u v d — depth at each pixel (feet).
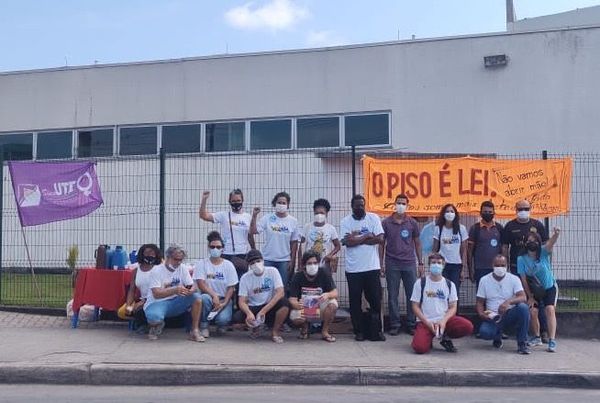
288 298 32.19
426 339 29.86
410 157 36.63
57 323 34.81
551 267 35.65
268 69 56.08
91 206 37.42
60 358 27.40
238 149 56.54
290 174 39.88
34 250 44.55
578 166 40.52
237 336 32.71
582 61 50.96
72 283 41.37
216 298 31.91
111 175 43.88
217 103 56.85
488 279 31.81
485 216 33.81
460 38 52.70
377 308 32.48
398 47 53.67
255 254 31.55
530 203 36.17
